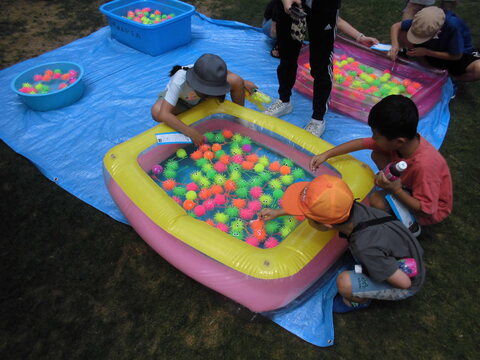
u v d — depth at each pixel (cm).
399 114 157
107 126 284
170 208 184
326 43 234
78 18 423
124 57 359
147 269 198
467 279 194
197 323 176
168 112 231
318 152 227
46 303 184
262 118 248
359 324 177
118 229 217
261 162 246
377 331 175
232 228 207
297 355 166
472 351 168
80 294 187
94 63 350
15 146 267
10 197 234
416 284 155
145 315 179
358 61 356
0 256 203
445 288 191
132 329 175
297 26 213
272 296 164
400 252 150
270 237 207
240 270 162
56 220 221
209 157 248
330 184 146
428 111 293
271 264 162
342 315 180
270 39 385
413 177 177
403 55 326
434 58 318
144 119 292
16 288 189
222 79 221
